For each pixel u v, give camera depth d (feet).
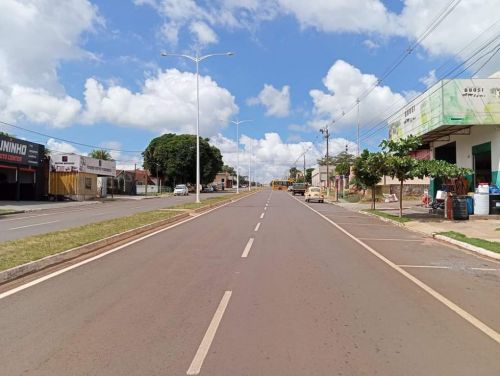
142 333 19.85
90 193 176.14
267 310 23.48
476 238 53.16
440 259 40.96
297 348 18.19
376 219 88.53
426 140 105.19
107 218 83.30
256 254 41.50
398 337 19.62
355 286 29.22
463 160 96.58
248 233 58.75
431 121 86.94
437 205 93.56
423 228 67.21
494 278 32.65
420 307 24.49
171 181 323.78
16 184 160.56
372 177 110.11
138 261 37.22
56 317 22.04
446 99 80.74
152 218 73.67
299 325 21.11
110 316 22.26
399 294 27.32
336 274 32.96
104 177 196.65
